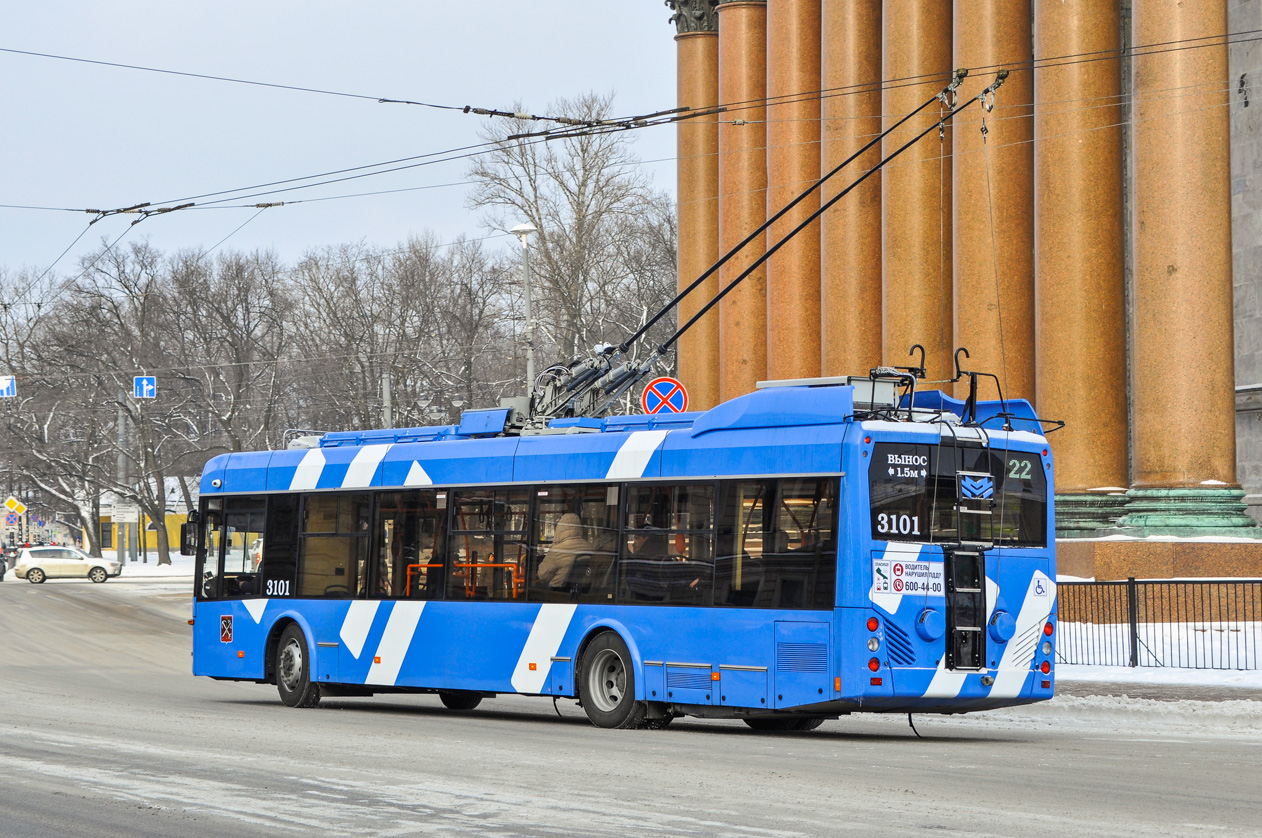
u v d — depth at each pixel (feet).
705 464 48.08
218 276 241.96
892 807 28.68
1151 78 85.46
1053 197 91.71
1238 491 84.43
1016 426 49.70
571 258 190.49
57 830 26.99
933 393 48.24
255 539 63.46
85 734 44.16
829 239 114.73
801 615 44.75
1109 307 91.09
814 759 37.99
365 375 222.69
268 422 229.25
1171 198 84.58
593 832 25.72
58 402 245.04
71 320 239.91
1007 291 97.55
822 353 115.65
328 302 223.51
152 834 26.35
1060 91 91.50
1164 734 48.93
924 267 104.37
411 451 57.93
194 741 42.14
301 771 34.63
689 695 47.39
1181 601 74.59
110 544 337.11
